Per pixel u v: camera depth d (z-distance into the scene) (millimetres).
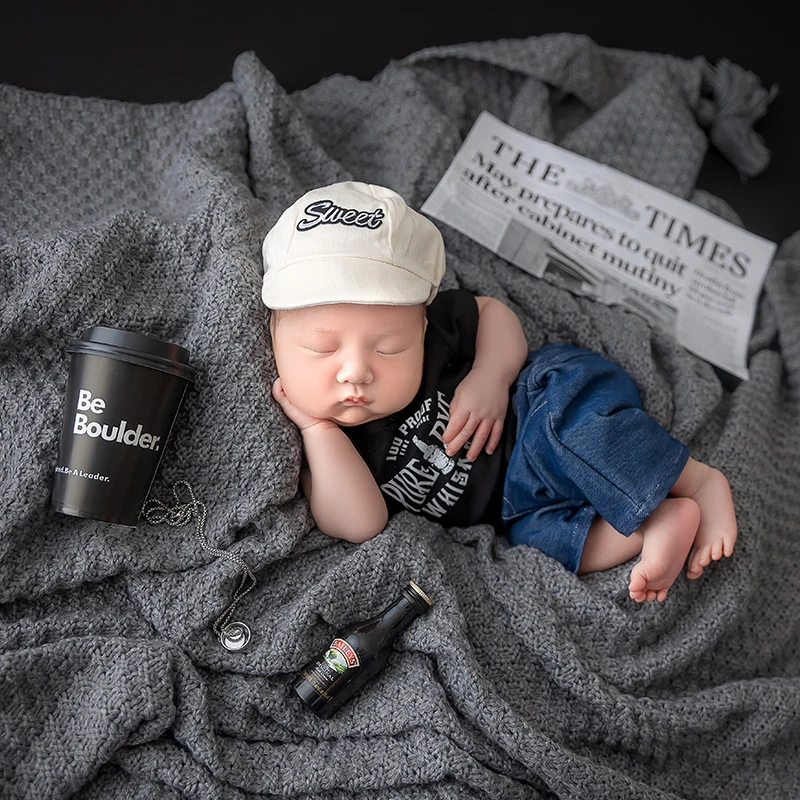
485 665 1107
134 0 1620
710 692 1137
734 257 1599
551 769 1006
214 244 1188
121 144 1432
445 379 1207
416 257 1071
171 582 1066
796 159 1757
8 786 928
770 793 1138
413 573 1106
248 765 996
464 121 1666
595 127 1652
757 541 1249
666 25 1810
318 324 1036
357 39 1697
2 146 1382
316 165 1454
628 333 1410
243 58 1471
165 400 1006
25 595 1030
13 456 1049
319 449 1109
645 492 1106
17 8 1556
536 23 1773
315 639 1072
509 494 1204
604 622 1133
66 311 1098
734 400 1432
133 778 971
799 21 1817
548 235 1523
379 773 1004
